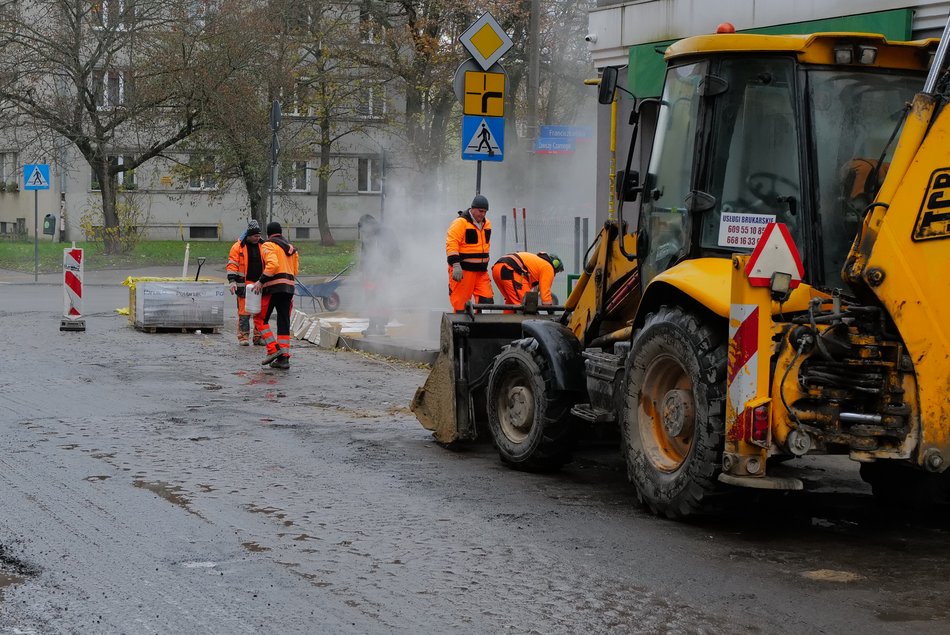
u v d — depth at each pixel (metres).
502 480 11.70
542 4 52.16
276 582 7.96
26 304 33.22
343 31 57.81
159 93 51.91
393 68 56.03
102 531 9.23
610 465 12.72
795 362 9.08
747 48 9.81
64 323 26.17
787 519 10.19
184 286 26.59
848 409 9.20
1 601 7.48
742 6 21.38
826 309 9.28
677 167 10.70
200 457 12.41
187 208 71.50
